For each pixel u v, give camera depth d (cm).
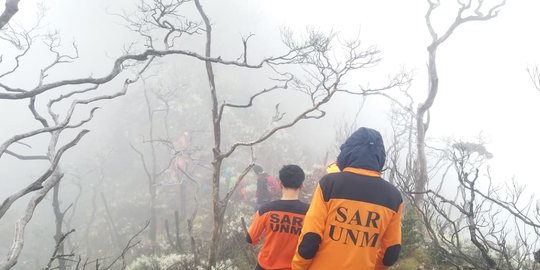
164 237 1432
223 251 891
